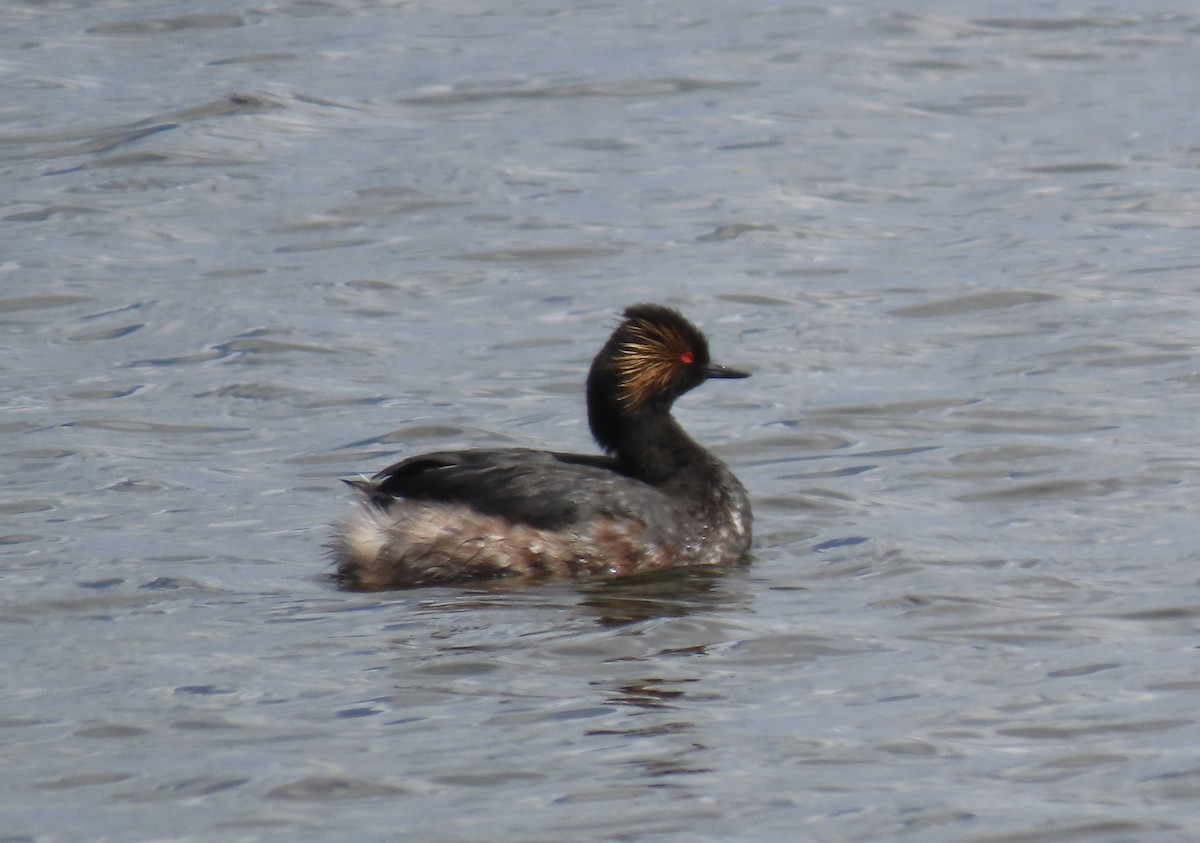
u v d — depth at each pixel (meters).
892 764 9.03
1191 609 11.05
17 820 8.54
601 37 31.75
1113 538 12.59
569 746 9.30
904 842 8.23
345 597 11.79
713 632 10.98
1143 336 17.77
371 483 12.76
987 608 11.24
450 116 27.38
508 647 10.74
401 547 12.18
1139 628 10.79
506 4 34.34
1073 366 17.03
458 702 9.89
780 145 25.80
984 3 33.62
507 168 24.78
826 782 8.84
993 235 21.64
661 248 21.50
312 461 15.04
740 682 10.16
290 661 10.53
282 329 18.72
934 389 16.55
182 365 17.75
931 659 10.42
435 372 17.48
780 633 10.92
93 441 15.50
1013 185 23.77
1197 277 19.70
